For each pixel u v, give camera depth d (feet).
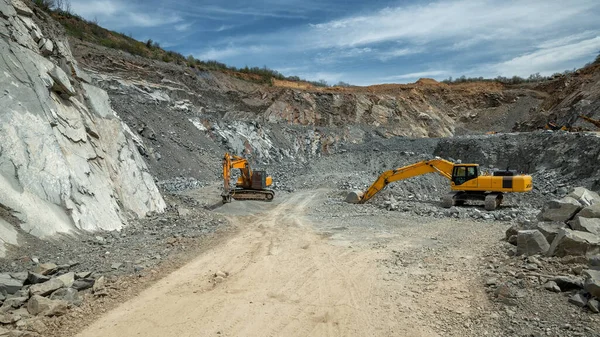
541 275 21.84
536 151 106.93
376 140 157.38
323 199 70.13
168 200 57.72
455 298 21.77
